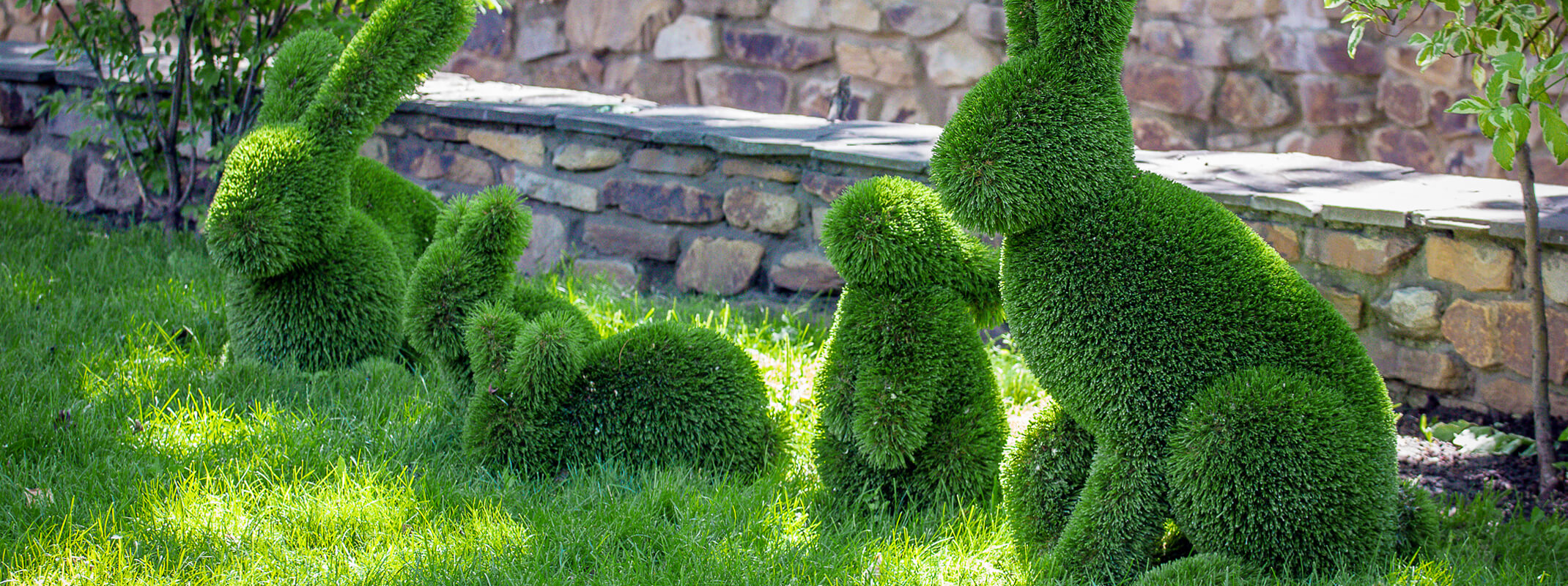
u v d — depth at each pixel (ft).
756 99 23.65
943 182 7.55
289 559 8.14
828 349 8.98
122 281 14.94
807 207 14.26
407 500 8.89
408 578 7.89
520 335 9.25
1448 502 9.36
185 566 8.00
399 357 12.16
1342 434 7.17
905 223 8.50
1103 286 7.41
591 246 16.02
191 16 15.52
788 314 13.83
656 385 9.62
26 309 13.23
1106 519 7.70
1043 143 7.29
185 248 16.31
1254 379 7.16
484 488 9.34
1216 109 20.89
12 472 9.10
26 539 8.02
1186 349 7.33
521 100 17.39
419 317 9.82
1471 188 12.26
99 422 10.14
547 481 9.45
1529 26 8.92
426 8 10.77
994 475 8.90
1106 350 7.43
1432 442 10.78
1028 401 11.69
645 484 9.23
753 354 12.47
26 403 10.33
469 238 9.84
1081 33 7.27
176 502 8.70
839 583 8.04
